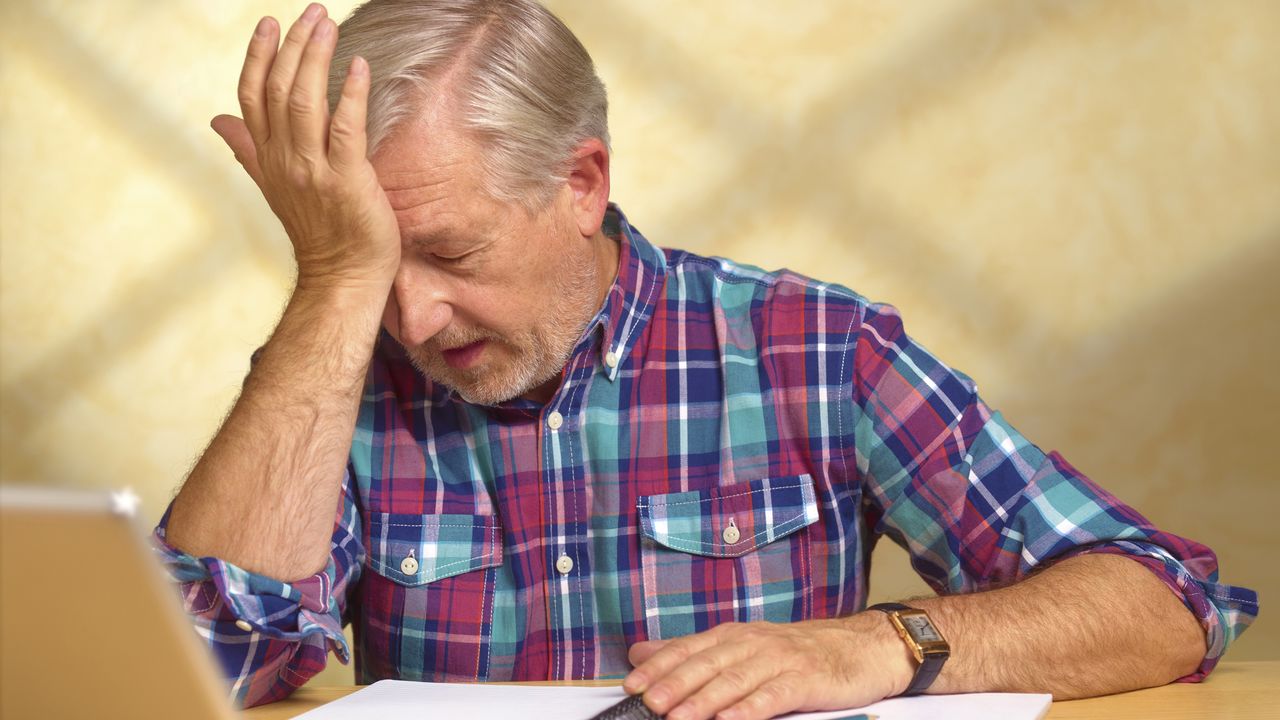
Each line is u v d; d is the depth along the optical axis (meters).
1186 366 2.19
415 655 1.27
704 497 1.28
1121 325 2.21
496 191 1.11
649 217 2.36
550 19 1.17
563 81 1.16
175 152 2.60
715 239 2.34
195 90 2.60
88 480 2.62
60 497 0.46
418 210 1.09
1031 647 0.94
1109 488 2.21
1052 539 1.14
